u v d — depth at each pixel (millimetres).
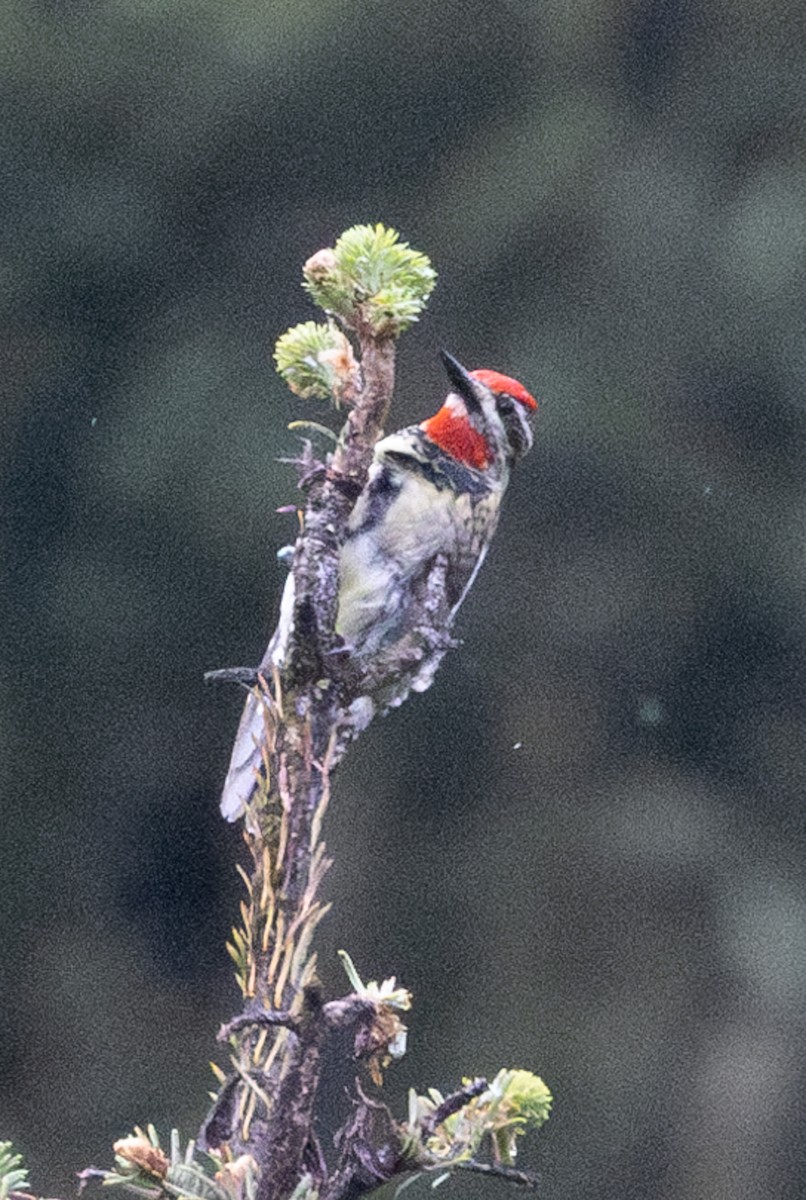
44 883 16094
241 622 15438
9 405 15680
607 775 16062
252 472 15203
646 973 15758
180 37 15969
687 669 15930
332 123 16094
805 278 15602
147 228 15875
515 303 15969
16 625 15625
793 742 15836
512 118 16328
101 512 15492
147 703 15789
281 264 15977
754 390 15641
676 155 16172
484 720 16016
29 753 15867
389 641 6090
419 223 16141
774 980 15602
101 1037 15930
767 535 15641
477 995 15836
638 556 15758
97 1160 15727
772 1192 15367
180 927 16250
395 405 15922
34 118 15852
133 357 15773
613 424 15609
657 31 16500
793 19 16422
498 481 6492
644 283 15836
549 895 15977
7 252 15750
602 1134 15406
